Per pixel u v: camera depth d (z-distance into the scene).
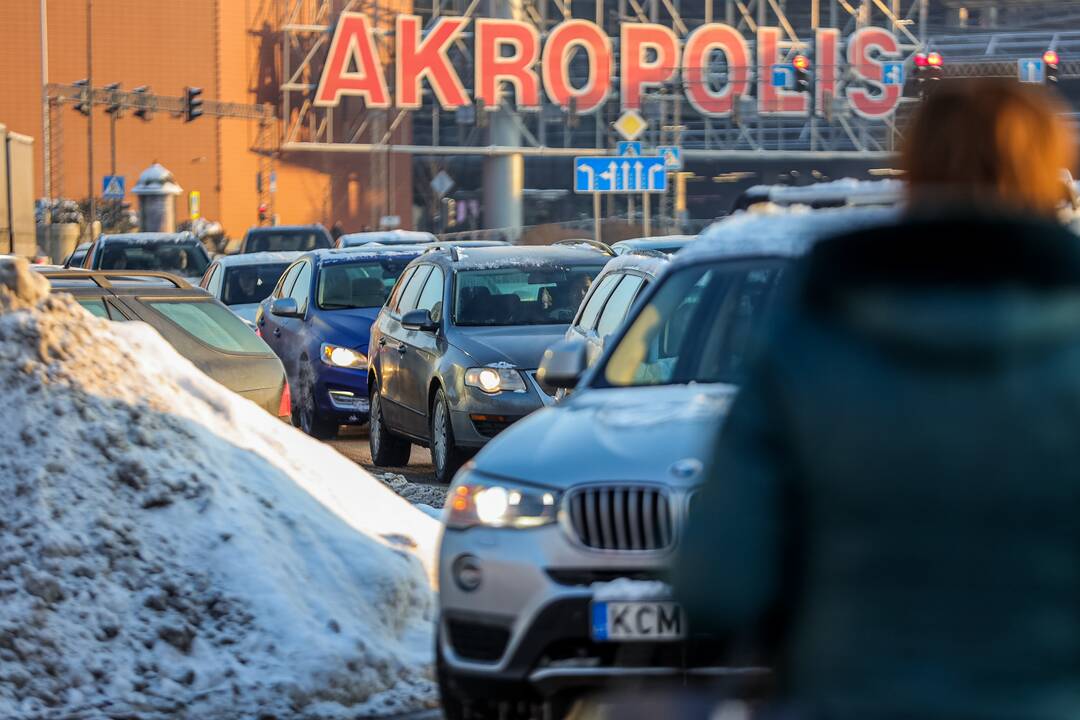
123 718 19.11
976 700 6.12
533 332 42.66
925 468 6.23
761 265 19.61
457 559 17.25
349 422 54.59
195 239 92.25
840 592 6.30
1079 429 6.22
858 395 6.33
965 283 6.40
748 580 6.40
